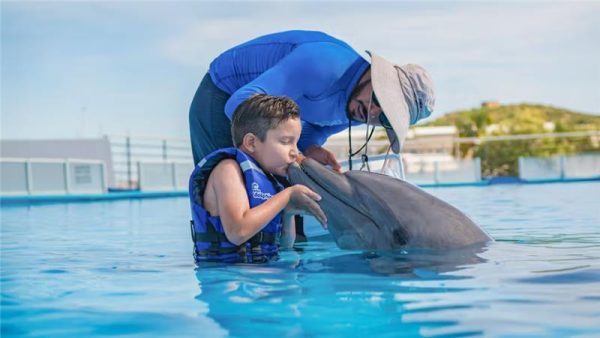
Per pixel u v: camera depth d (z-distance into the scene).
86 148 22.56
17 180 14.69
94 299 2.49
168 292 2.57
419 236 3.39
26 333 2.04
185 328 2.03
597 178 17.92
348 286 2.57
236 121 3.54
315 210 3.28
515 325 2.01
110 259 3.68
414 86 3.81
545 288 2.50
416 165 18.91
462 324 2.02
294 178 3.49
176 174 18.55
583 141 24.67
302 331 1.95
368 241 3.48
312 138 4.50
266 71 3.85
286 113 3.44
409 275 2.78
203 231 3.44
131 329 2.04
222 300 2.38
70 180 15.88
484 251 3.33
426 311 2.17
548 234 4.36
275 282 2.68
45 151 22.48
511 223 5.40
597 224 5.16
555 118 51.47
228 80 4.30
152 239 5.01
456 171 18.69
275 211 3.22
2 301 2.49
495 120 46.62
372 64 3.66
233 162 3.38
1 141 22.25
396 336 1.90
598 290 2.46
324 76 3.83
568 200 8.93
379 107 3.90
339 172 3.56
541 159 19.08
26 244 4.80
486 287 2.52
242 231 3.18
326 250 3.58
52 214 9.26
